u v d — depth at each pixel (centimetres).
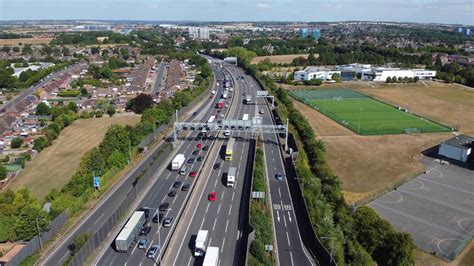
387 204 10662
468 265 8062
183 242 8350
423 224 9638
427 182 12188
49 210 9331
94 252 7919
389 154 14550
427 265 8038
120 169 12231
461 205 10706
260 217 8894
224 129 15138
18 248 8238
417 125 18562
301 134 15875
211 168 12500
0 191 11012
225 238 8494
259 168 11706
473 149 13712
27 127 17200
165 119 16788
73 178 11019
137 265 7556
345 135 16812
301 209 9775
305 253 8031
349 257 7800
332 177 11331
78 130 17300
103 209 9869
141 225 8738
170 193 10550
